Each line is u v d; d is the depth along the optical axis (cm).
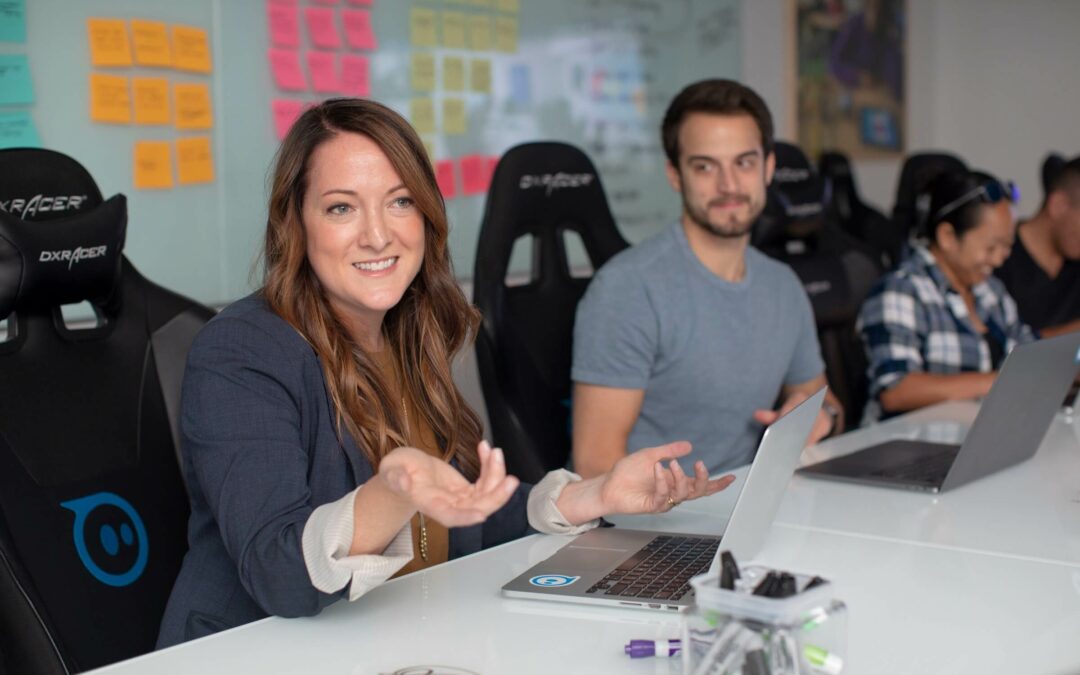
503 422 215
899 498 165
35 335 150
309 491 127
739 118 216
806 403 132
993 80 608
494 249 218
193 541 141
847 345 291
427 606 123
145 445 157
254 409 130
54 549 142
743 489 118
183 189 291
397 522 116
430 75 347
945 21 620
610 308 215
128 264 163
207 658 109
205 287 297
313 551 115
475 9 359
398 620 119
